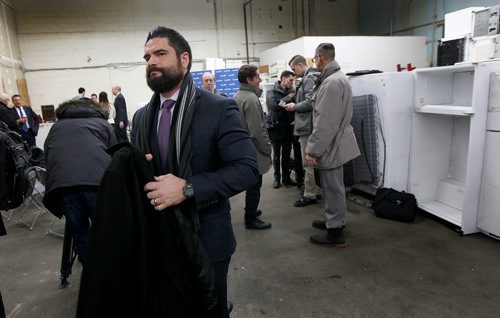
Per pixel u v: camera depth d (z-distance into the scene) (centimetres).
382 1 890
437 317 173
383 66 728
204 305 101
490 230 252
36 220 357
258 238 278
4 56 661
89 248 91
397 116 308
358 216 311
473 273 210
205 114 109
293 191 401
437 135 313
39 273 246
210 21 888
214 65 793
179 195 97
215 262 116
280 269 228
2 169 225
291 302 192
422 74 300
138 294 94
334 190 244
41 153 292
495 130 243
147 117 117
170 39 107
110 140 221
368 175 334
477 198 258
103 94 662
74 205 202
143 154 100
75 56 813
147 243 95
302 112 330
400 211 294
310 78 326
